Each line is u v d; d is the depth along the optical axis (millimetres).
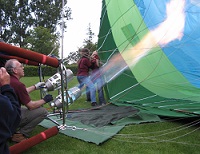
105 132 3674
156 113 4613
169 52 5270
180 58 5156
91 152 3053
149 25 5504
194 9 5145
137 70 5723
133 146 3264
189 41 5074
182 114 4281
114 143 3344
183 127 4016
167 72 5297
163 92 5234
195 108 4367
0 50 2467
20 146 2598
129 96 5676
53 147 3178
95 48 6312
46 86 3248
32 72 19172
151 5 5660
